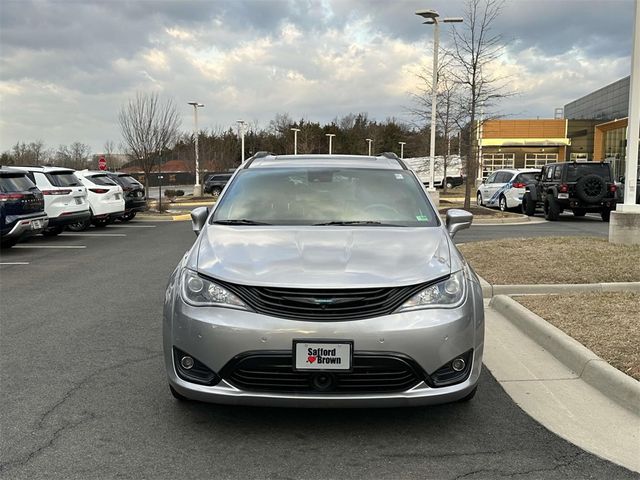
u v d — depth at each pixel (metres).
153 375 4.74
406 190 4.99
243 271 3.59
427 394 3.41
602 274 7.79
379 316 3.39
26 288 8.51
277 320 3.38
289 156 5.84
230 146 64.88
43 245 13.95
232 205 4.80
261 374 3.40
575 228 16.66
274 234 4.15
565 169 18.64
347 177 5.13
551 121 52.78
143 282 8.97
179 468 3.24
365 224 4.49
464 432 3.69
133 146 30.44
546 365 4.89
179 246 13.60
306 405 3.38
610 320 5.59
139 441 3.56
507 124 53.09
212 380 3.46
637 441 3.58
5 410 4.02
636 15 9.35
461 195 37.34
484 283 7.52
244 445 3.51
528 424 3.81
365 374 3.37
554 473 3.20
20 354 5.30
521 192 22.16
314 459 3.34
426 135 37.38
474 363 3.61
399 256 3.78
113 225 19.75
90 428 3.74
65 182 15.26
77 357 5.21
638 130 9.62
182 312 3.57
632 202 9.77
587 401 4.17
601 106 58.19
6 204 11.57
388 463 3.30
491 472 3.21
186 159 56.50
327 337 3.33
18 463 3.28
